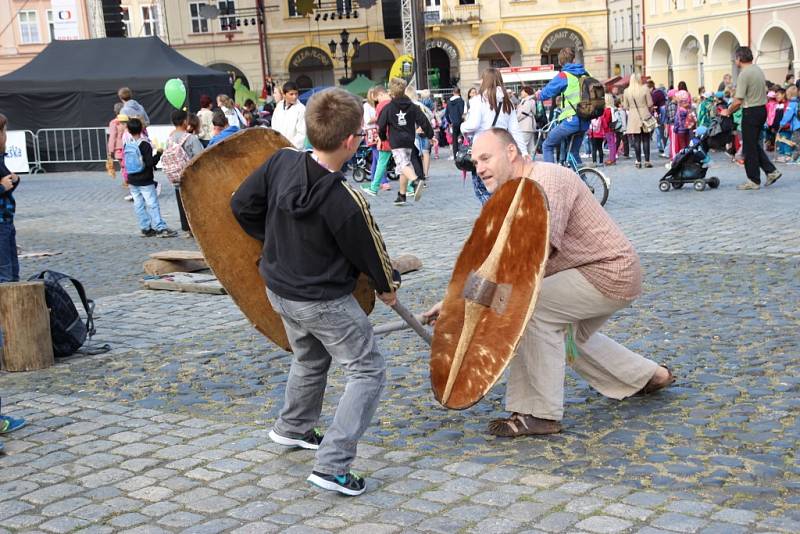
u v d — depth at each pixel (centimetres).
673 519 404
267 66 5950
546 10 6078
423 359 673
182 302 934
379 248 439
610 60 6159
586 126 1434
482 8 6069
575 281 504
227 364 696
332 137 431
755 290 824
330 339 452
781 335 682
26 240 1455
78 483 481
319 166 436
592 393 580
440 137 3488
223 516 434
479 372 488
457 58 6147
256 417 572
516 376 513
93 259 1248
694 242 1081
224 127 1407
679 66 5322
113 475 489
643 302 803
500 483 452
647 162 2134
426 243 1196
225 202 491
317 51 6000
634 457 475
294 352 490
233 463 497
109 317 881
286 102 1620
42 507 453
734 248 1026
